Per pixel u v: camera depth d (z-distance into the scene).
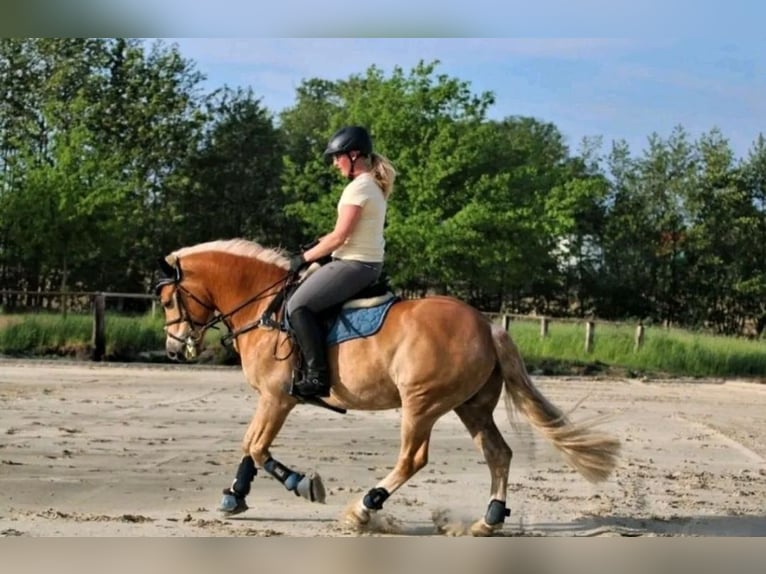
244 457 8.41
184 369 21.41
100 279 44.09
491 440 8.16
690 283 49.50
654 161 50.94
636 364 26.34
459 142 36.78
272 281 8.56
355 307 8.05
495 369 8.08
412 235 35.84
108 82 47.72
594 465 7.87
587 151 52.09
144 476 10.01
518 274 41.53
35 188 35.12
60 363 21.55
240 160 50.81
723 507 9.49
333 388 8.09
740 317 49.38
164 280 8.85
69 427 12.97
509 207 37.62
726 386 23.83
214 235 49.84
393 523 8.19
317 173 40.19
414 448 7.88
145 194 46.47
